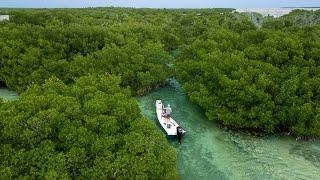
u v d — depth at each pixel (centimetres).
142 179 2197
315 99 3288
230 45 4225
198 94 3566
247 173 2670
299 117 3116
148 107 3866
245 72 3416
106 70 4241
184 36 7031
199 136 3238
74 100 2633
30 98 2528
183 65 4044
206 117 3647
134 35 5459
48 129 2283
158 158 2380
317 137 3203
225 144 3100
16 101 2547
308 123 3133
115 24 6838
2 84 4494
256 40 4228
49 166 2109
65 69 4300
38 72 4238
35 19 6191
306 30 4819
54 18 6519
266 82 3281
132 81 4259
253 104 3319
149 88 4328
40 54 4522
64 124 2370
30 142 2217
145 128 2578
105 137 2383
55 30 4991
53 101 2544
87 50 4881
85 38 5022
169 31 6925
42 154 2159
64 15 7088
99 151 2312
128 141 2383
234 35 4456
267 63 3516
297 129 3083
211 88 3634
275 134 3288
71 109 2478
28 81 4153
